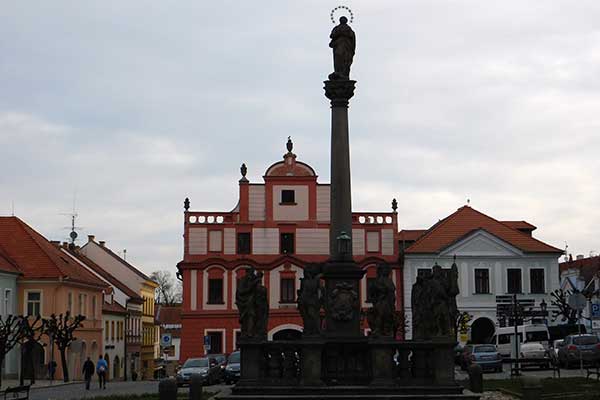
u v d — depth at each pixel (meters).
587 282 82.69
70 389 47.22
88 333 73.62
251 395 25.97
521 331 59.38
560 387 33.44
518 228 78.44
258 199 71.88
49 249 72.25
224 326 70.06
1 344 47.78
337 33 30.73
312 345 26.61
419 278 27.80
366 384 26.89
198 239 71.06
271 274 70.75
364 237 71.62
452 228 72.44
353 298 28.58
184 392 39.44
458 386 26.33
